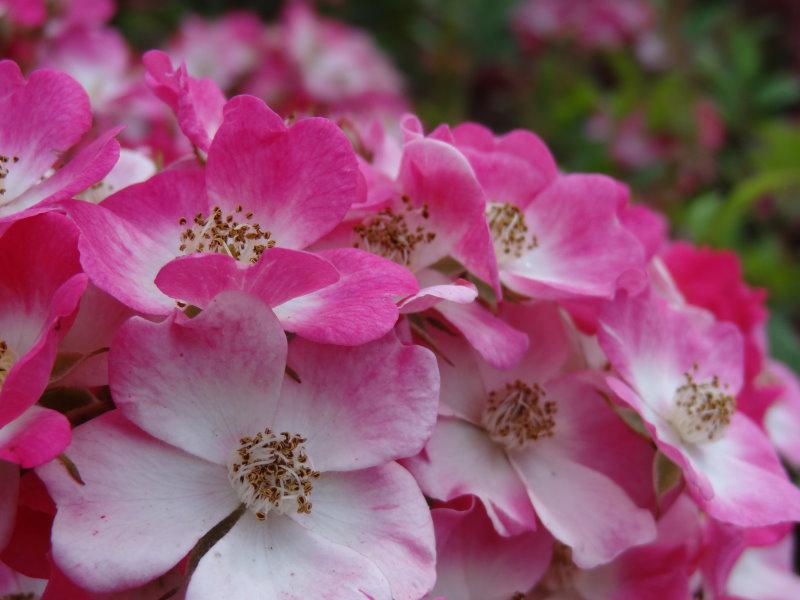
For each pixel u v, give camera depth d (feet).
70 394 0.55
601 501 0.63
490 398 0.64
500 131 2.16
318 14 2.13
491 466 0.63
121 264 0.56
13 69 0.63
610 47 1.90
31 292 0.56
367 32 2.22
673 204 1.65
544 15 1.95
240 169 0.59
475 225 0.60
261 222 0.60
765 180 1.19
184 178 0.60
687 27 1.93
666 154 1.66
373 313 0.55
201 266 0.53
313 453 0.57
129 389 0.54
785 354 1.18
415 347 0.57
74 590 0.55
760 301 0.90
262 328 0.55
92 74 1.15
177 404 0.55
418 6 2.19
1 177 0.61
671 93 1.65
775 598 0.83
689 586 0.67
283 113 1.33
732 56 1.90
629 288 0.67
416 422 0.56
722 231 1.21
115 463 0.54
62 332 0.53
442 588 0.61
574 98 1.77
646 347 0.69
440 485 0.59
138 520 0.53
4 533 0.53
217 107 0.65
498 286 0.60
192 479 0.56
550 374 0.66
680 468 0.64
